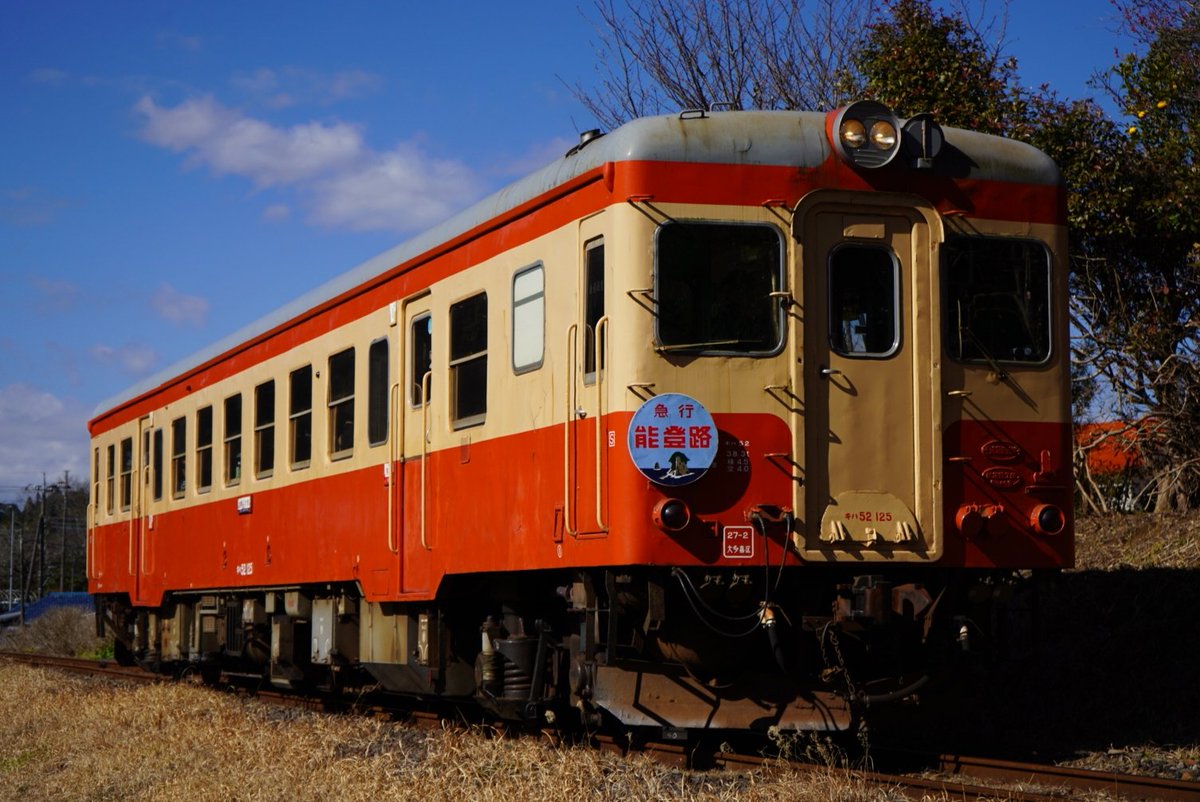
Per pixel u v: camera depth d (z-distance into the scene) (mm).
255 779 8367
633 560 7551
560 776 7324
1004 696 10531
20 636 35406
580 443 8070
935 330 8031
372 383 11227
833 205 7969
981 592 8172
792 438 7750
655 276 7691
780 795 6680
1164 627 11172
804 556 7688
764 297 7828
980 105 15180
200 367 15812
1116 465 15844
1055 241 8422
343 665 12094
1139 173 14359
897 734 9578
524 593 9398
